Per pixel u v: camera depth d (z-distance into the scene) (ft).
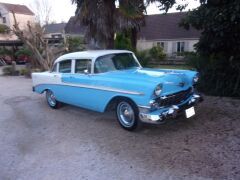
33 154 14.57
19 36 53.98
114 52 19.88
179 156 13.01
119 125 18.07
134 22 31.94
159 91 14.61
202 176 11.14
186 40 86.12
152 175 11.53
